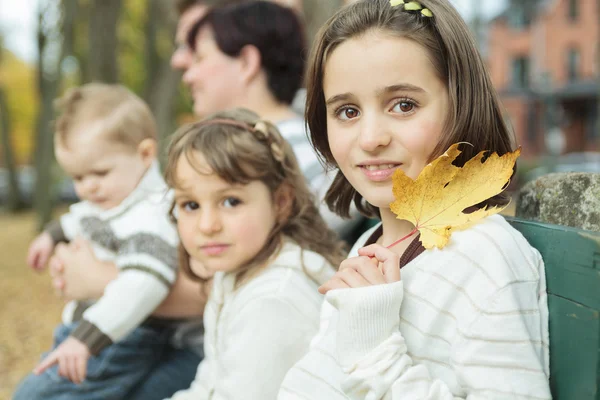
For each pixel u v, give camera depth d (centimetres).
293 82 229
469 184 94
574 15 2634
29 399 176
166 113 798
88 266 186
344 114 103
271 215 138
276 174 138
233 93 226
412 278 97
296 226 141
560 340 91
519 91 2664
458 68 97
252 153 133
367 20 98
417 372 90
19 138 2444
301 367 108
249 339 124
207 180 132
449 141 97
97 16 772
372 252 100
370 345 93
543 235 97
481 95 99
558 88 2586
